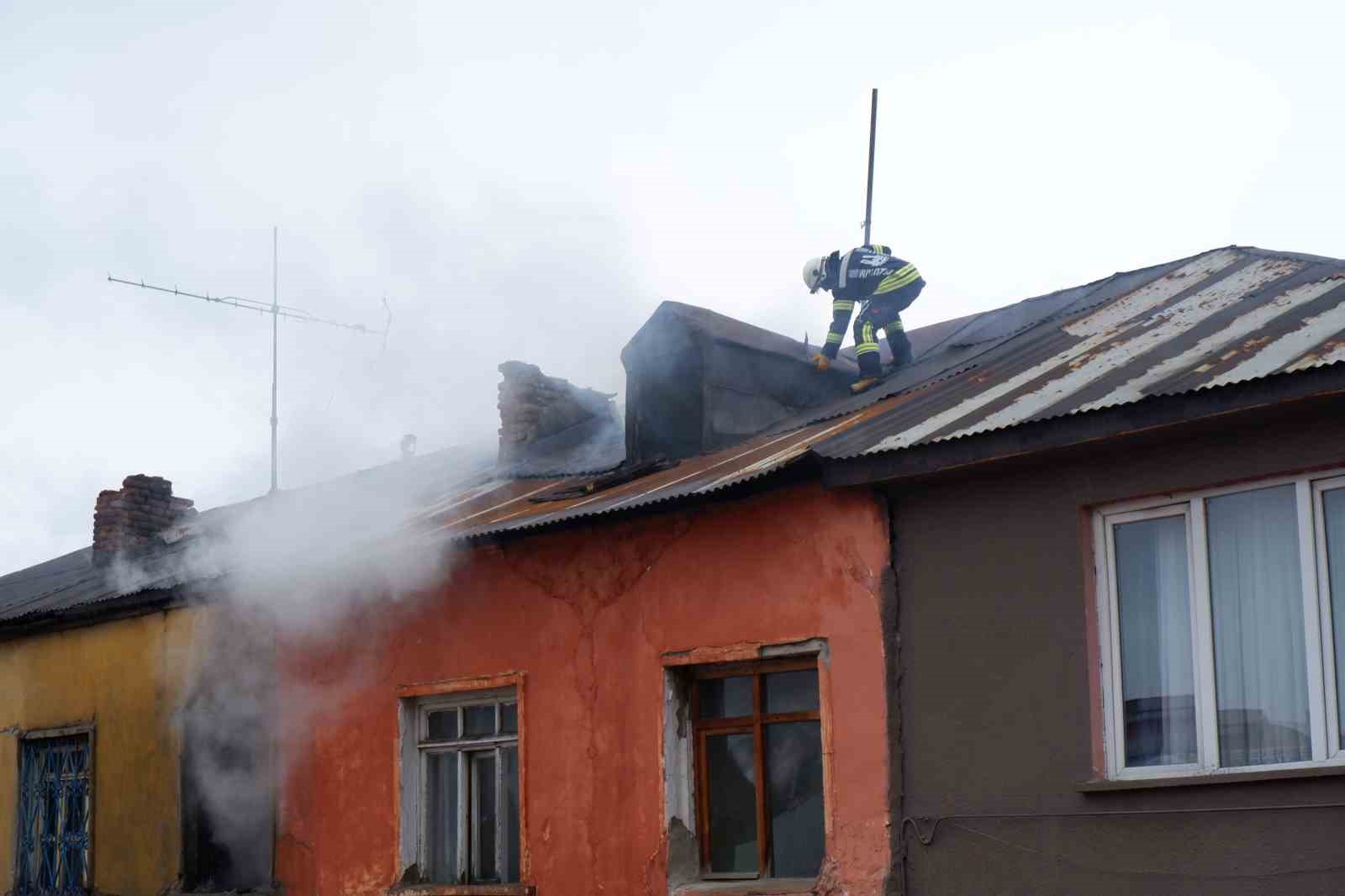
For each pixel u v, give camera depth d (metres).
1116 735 8.80
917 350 14.70
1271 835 7.98
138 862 14.91
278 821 13.63
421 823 12.76
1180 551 8.77
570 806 11.51
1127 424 8.57
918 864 9.41
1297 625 8.27
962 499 9.58
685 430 13.66
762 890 10.17
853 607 9.95
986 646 9.32
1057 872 8.80
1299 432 8.26
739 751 10.77
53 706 16.36
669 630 11.04
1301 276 10.59
